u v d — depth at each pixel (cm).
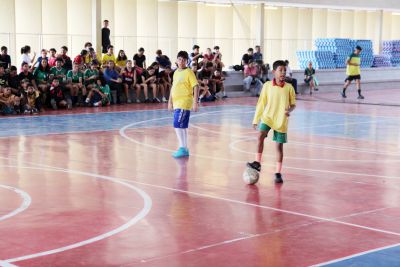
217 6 3184
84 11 2633
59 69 2123
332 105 2406
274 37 3478
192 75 1171
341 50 3378
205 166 1095
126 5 2781
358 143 1401
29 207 785
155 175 1007
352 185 947
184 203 817
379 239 659
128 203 813
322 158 1191
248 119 1877
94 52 2281
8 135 1454
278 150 959
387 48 3791
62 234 666
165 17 2956
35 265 563
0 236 655
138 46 2791
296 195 874
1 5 2358
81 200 827
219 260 584
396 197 869
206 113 2052
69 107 2145
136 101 2397
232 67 2894
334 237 665
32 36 2433
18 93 1967
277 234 675
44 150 1245
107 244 631
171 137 1463
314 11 3694
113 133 1520
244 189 911
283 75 941
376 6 3550
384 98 2788
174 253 604
